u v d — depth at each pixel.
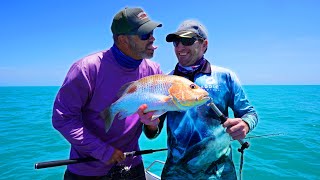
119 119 1.18
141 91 1.12
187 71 1.25
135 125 1.32
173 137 1.24
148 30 1.18
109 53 1.24
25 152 3.78
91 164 1.29
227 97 1.23
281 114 7.41
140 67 1.33
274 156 3.20
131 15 1.18
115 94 1.24
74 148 1.33
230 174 1.23
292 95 20.02
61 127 1.17
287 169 2.82
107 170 1.32
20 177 2.85
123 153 1.22
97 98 1.23
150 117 1.10
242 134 1.10
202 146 1.20
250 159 3.08
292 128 5.10
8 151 3.82
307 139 4.02
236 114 1.25
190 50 1.22
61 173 2.93
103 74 1.21
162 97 1.09
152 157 3.31
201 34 1.23
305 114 7.42
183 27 1.23
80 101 1.20
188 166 1.21
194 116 1.20
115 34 1.22
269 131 4.76
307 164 2.96
